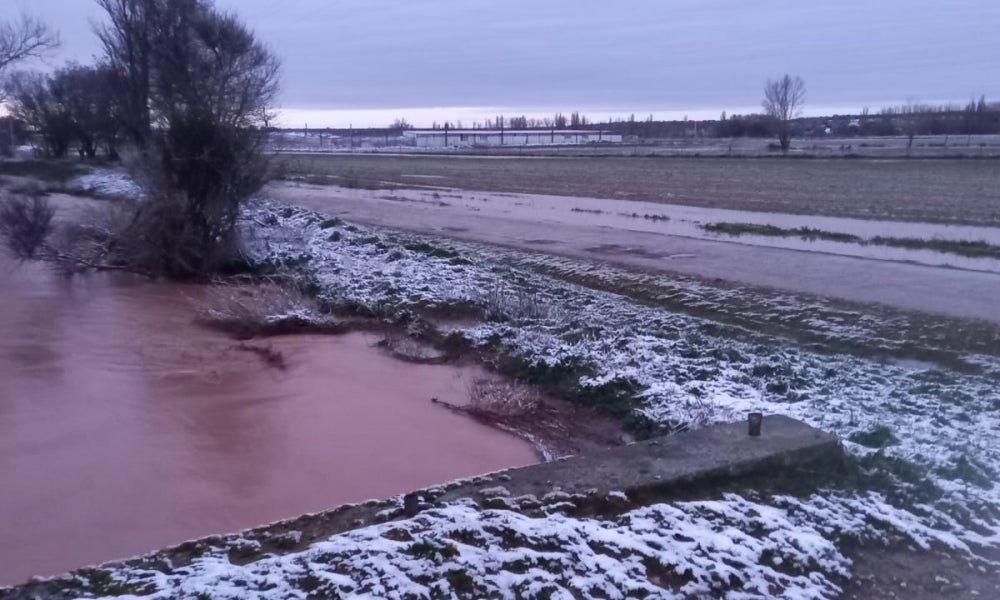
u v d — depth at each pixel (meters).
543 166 64.38
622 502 6.14
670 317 14.41
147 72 24.05
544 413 10.91
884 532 6.16
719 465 6.68
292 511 7.99
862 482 6.94
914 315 14.19
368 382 12.20
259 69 20.70
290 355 13.52
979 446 8.14
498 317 14.66
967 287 16.70
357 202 35.59
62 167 44.12
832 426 8.69
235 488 8.53
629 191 41.91
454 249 21.70
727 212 32.16
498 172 57.44
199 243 19.52
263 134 20.38
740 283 17.08
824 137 118.88
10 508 8.05
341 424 10.45
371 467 9.09
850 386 10.50
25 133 64.88
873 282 17.23
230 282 19.08
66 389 11.70
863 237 24.55
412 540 5.33
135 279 19.53
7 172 46.53
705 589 5.18
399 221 28.61
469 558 5.15
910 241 23.09
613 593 5.01
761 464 6.84
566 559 5.28
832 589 5.41
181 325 15.37
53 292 18.12
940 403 9.75
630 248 22.20
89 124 49.88
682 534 5.69
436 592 4.86
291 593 4.73
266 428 10.28
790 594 5.23
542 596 4.93
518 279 17.94
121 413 10.77
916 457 7.65
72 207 30.45
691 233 25.66
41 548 7.27
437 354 13.56
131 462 9.16
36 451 9.47
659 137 138.38
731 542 5.65
